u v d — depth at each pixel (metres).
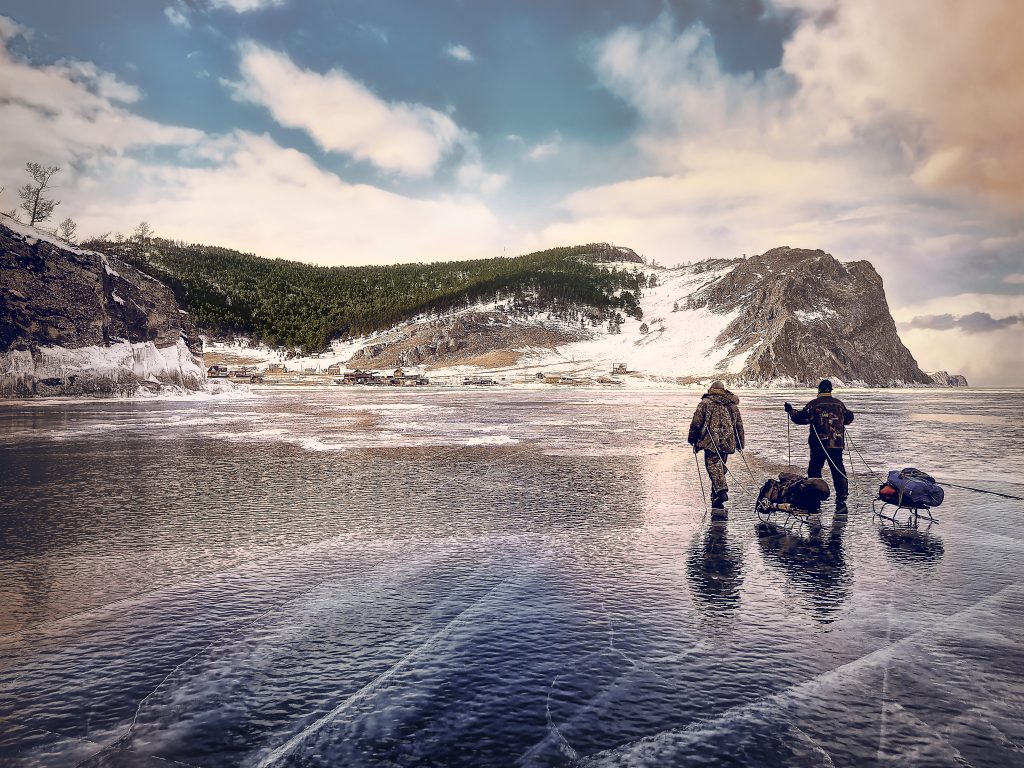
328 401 48.66
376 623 4.25
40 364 45.44
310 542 6.45
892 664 3.58
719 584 5.11
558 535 6.78
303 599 4.72
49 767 2.58
